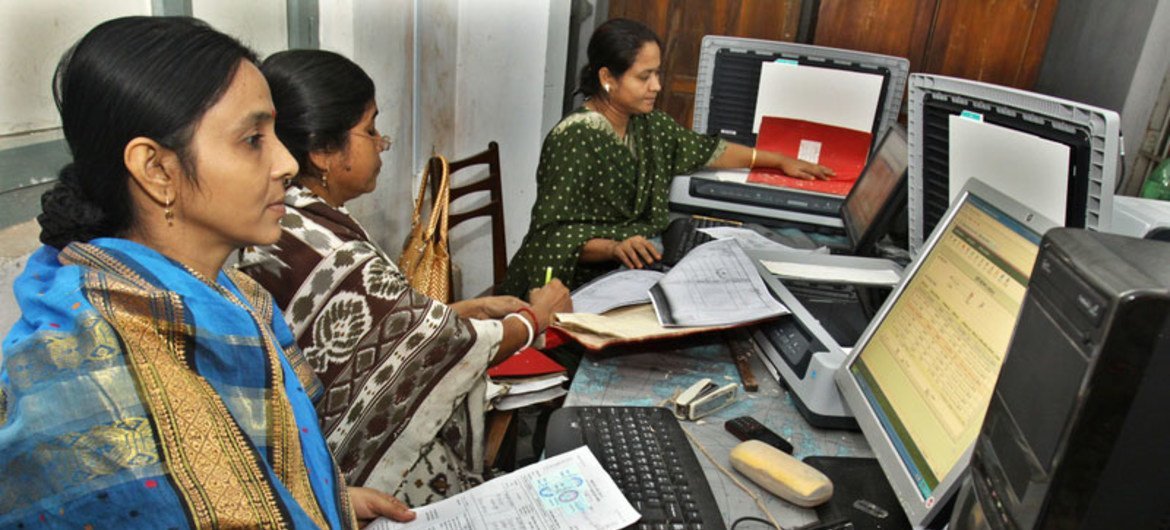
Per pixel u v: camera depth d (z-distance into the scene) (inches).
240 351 24.3
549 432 38.8
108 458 19.3
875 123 80.7
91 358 19.9
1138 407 18.0
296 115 42.9
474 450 49.1
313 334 42.1
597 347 44.0
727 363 48.3
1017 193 39.9
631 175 77.5
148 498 19.4
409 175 92.1
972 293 33.1
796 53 82.1
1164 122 83.4
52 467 19.0
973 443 28.0
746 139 86.0
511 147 104.0
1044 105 36.5
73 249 23.1
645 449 37.2
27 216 42.5
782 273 53.1
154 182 23.2
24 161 41.8
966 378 30.7
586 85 78.6
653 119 80.7
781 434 40.4
